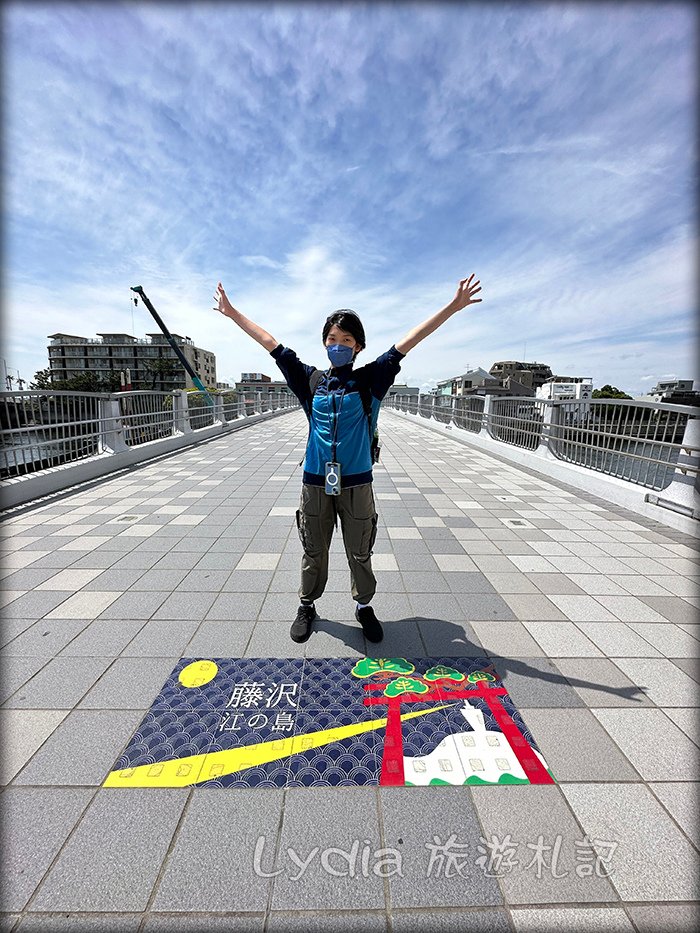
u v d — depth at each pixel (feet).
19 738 5.95
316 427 7.47
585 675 7.36
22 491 17.31
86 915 4.00
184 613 9.18
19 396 17.89
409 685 7.06
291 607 9.46
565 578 11.10
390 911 4.05
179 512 16.28
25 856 4.46
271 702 6.65
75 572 11.09
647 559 12.39
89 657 7.70
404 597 9.99
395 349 7.41
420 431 48.19
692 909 4.09
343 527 7.79
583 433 21.74
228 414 47.80
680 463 15.39
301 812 4.94
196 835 4.67
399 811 4.97
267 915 4.01
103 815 4.88
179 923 3.95
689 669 7.57
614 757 5.74
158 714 6.40
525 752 5.80
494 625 8.86
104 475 22.77
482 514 16.61
